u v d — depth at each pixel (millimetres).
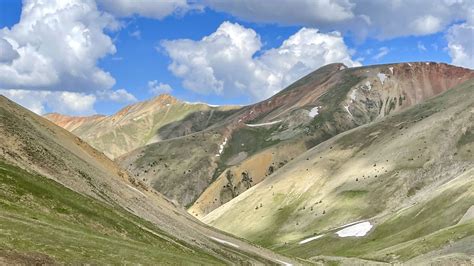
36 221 53719
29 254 41312
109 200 84625
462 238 104188
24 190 62062
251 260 98250
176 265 57969
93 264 45500
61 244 47750
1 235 43500
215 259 83438
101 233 64438
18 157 74000
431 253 98688
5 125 82188
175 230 92062
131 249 57781
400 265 96938
